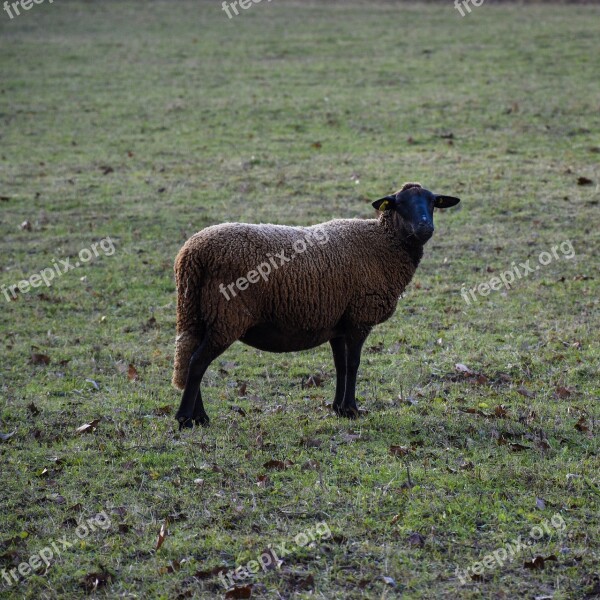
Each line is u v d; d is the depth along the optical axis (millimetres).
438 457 10336
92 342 15102
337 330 11836
